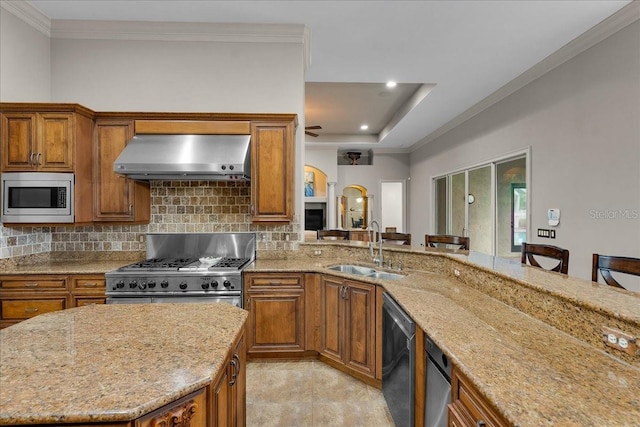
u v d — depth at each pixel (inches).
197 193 130.1
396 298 72.1
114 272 103.4
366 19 115.0
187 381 37.5
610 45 106.6
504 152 164.9
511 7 105.3
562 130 126.7
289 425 80.1
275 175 118.0
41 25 120.8
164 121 116.3
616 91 104.4
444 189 245.8
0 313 103.2
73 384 36.4
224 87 128.3
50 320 58.0
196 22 123.6
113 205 116.4
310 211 313.3
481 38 123.0
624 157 101.7
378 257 115.0
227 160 109.4
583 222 116.8
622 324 41.6
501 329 53.1
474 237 199.3
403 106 213.8
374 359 92.8
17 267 112.0
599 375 38.1
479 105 185.9
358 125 265.4
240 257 129.8
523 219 154.9
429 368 55.9
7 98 110.1
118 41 126.5
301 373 103.9
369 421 81.5
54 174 106.6
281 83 128.8
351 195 338.6
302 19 118.6
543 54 131.4
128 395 34.4
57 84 125.2
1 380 37.0
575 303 48.9
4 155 106.1
